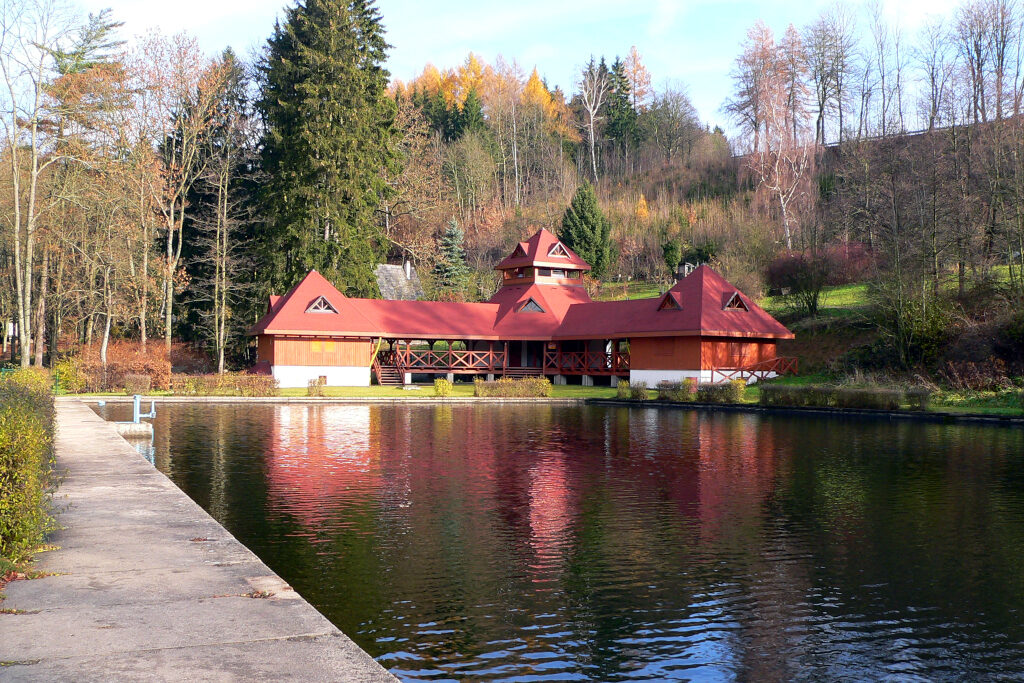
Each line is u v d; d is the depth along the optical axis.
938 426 28.95
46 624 5.85
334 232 56.34
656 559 10.89
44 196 44.97
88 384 42.06
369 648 7.79
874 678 7.30
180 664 5.07
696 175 95.81
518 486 16.12
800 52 86.38
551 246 56.09
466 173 89.88
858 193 62.09
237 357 59.44
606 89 117.69
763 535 12.22
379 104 61.97
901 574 10.29
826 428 28.22
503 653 7.72
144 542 8.50
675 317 45.94
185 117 52.47
